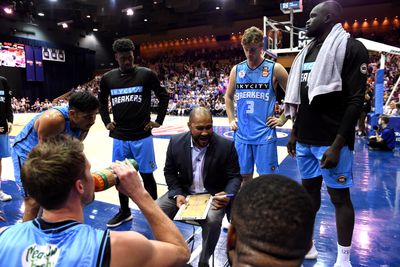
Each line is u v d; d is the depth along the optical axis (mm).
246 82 2893
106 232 1009
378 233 2980
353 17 21578
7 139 4188
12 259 975
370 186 4449
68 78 26516
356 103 2014
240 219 617
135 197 1214
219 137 2332
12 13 21344
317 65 2117
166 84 23859
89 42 27531
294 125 2518
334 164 2074
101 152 7324
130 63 3115
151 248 1055
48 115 2301
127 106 3154
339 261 2293
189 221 2215
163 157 6711
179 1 18797
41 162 986
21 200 4027
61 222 1010
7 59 21578
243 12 23000
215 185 2373
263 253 583
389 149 7066
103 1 19672
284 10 8633
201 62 25594
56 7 20531
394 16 20422
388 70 15883
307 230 589
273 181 635
